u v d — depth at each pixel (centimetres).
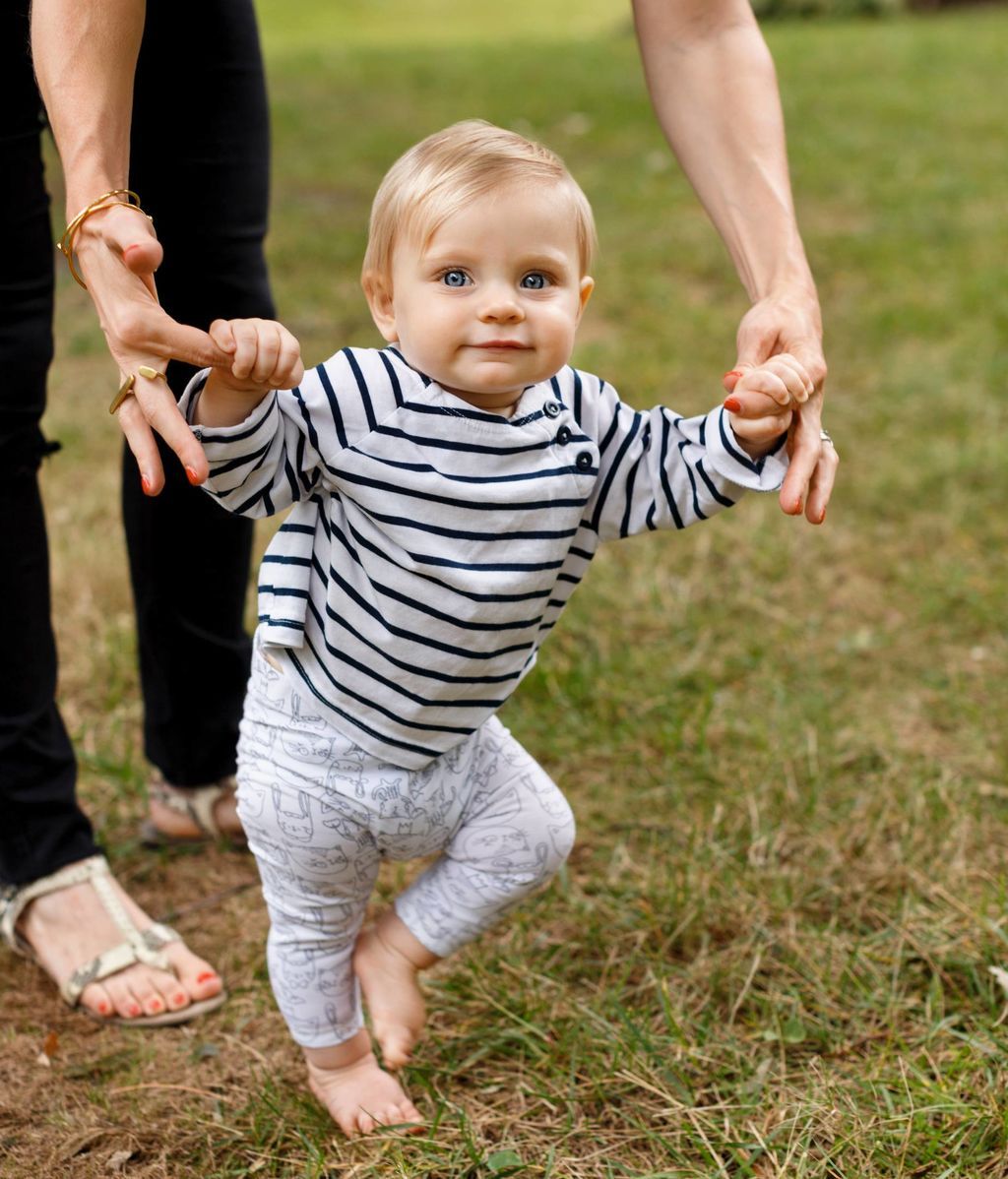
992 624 341
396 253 160
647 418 170
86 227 152
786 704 307
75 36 163
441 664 166
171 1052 220
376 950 190
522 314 154
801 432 162
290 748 174
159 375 142
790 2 1691
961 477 418
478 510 159
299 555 166
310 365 501
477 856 184
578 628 339
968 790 272
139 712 312
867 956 227
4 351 211
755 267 191
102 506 403
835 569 373
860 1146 183
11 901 234
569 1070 205
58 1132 201
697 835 262
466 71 1179
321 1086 197
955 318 549
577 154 857
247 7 224
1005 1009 209
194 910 254
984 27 1452
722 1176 179
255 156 229
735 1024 217
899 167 799
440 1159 185
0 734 229
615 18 2283
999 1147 183
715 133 198
